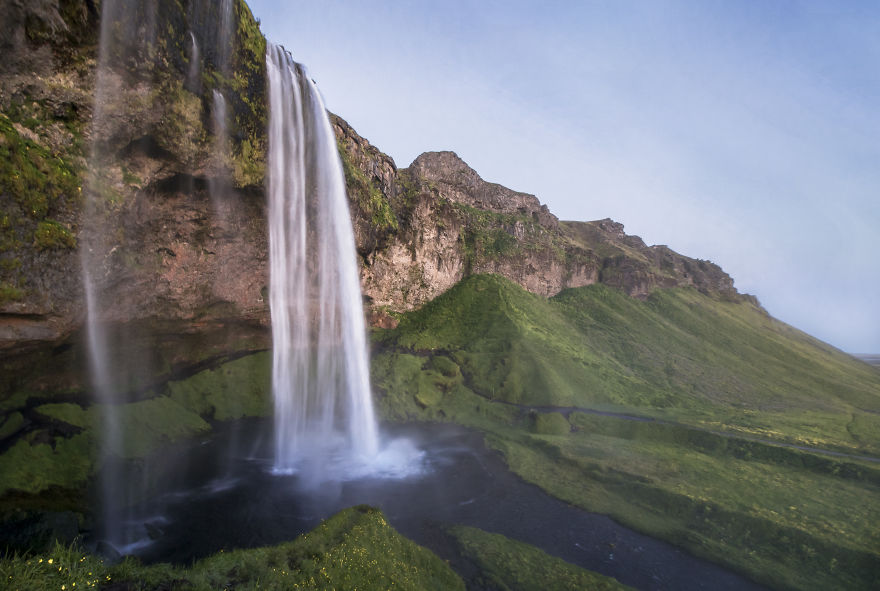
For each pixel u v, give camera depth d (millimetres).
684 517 34969
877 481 41500
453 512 33562
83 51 23656
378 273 72188
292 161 41906
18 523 24172
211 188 34250
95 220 26531
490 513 33969
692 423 58406
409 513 32750
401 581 21094
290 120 40906
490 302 87750
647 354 91000
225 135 33000
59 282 25250
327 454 44562
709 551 30375
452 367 68375
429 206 86250
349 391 56938
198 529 27734
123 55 25188
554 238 124500
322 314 52781
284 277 45438
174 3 27438
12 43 21188
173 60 27906
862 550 28500
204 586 15711
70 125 24609
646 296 125375
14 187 21719
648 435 54469
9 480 26922
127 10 24703
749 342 112312
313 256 49406
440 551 27641
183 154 30312
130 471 32969
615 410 62844
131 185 28500
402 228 80250
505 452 47062
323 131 47562
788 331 143625
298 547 20875
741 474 42875
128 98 26156
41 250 23688
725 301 148625
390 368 65750
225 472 37125
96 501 28828
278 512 30922
